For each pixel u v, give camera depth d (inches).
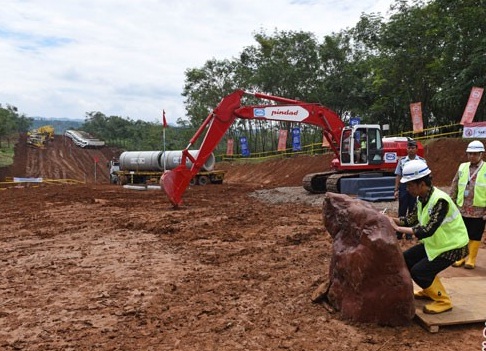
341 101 1455.5
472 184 262.4
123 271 296.0
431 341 175.9
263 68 1619.1
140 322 204.2
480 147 260.1
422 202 192.5
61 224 507.2
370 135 670.5
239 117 631.8
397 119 1232.2
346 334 183.6
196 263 314.3
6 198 842.2
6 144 2554.1
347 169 674.8
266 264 304.7
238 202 711.1
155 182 1212.5
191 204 678.5
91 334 192.2
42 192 933.2
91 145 2659.9
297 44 1625.2
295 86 1604.3
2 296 249.1
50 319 212.1
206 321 202.7
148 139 2701.8
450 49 922.7
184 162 617.0
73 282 273.0
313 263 302.4
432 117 1124.5
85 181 1913.1
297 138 1347.2
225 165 1733.5
